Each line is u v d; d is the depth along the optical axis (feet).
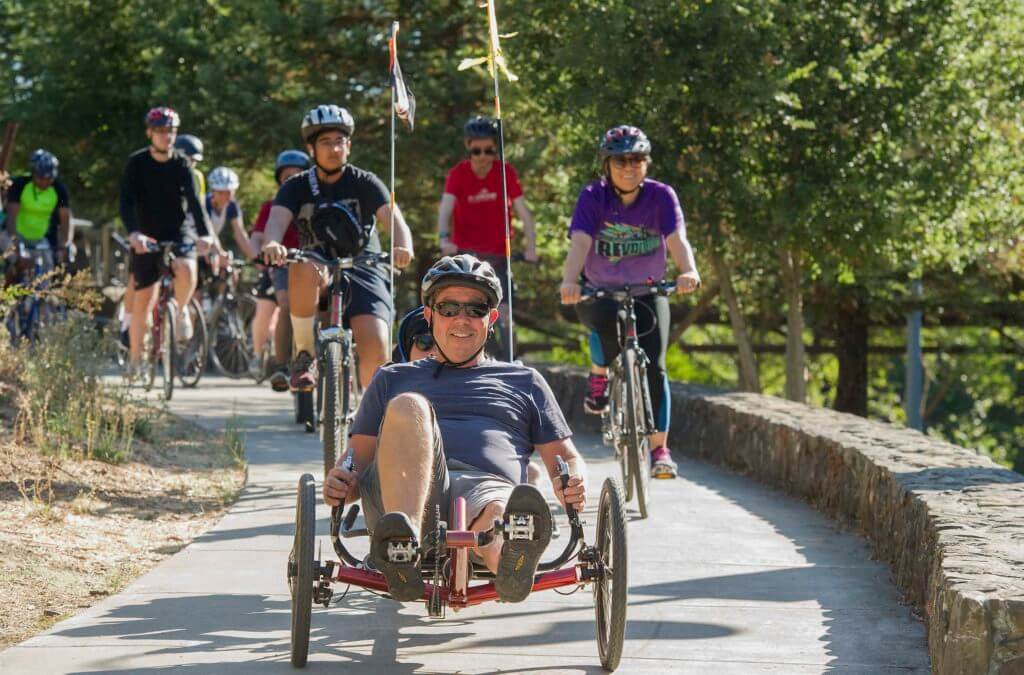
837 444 61.52
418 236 169.89
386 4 156.66
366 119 156.15
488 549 34.22
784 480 69.97
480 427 37.11
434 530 32.58
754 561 50.80
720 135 113.39
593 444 89.81
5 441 63.62
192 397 101.96
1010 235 132.57
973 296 166.81
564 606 42.93
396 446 33.63
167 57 158.10
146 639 38.22
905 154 116.37
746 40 107.24
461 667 36.01
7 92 189.57
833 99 113.70
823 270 120.57
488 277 37.42
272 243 55.57
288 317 71.72
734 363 261.44
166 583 44.96
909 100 113.29
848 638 39.50
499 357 77.15
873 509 54.34
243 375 117.50
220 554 49.44
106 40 181.98
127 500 58.65
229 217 106.52
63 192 100.01
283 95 158.61
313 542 34.24
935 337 269.64
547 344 215.10
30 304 96.12
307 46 157.07
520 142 152.46
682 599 44.34
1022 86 119.14
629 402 58.65
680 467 81.56
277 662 36.11
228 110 151.64
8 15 189.78
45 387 69.36
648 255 60.54
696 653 37.68
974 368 274.16
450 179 80.07
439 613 33.50
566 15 111.96
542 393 37.99
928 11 113.70
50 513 52.90
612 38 106.83
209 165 160.76
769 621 41.47
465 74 151.53
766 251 122.93
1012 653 31.55
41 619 40.57
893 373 303.89
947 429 311.68
